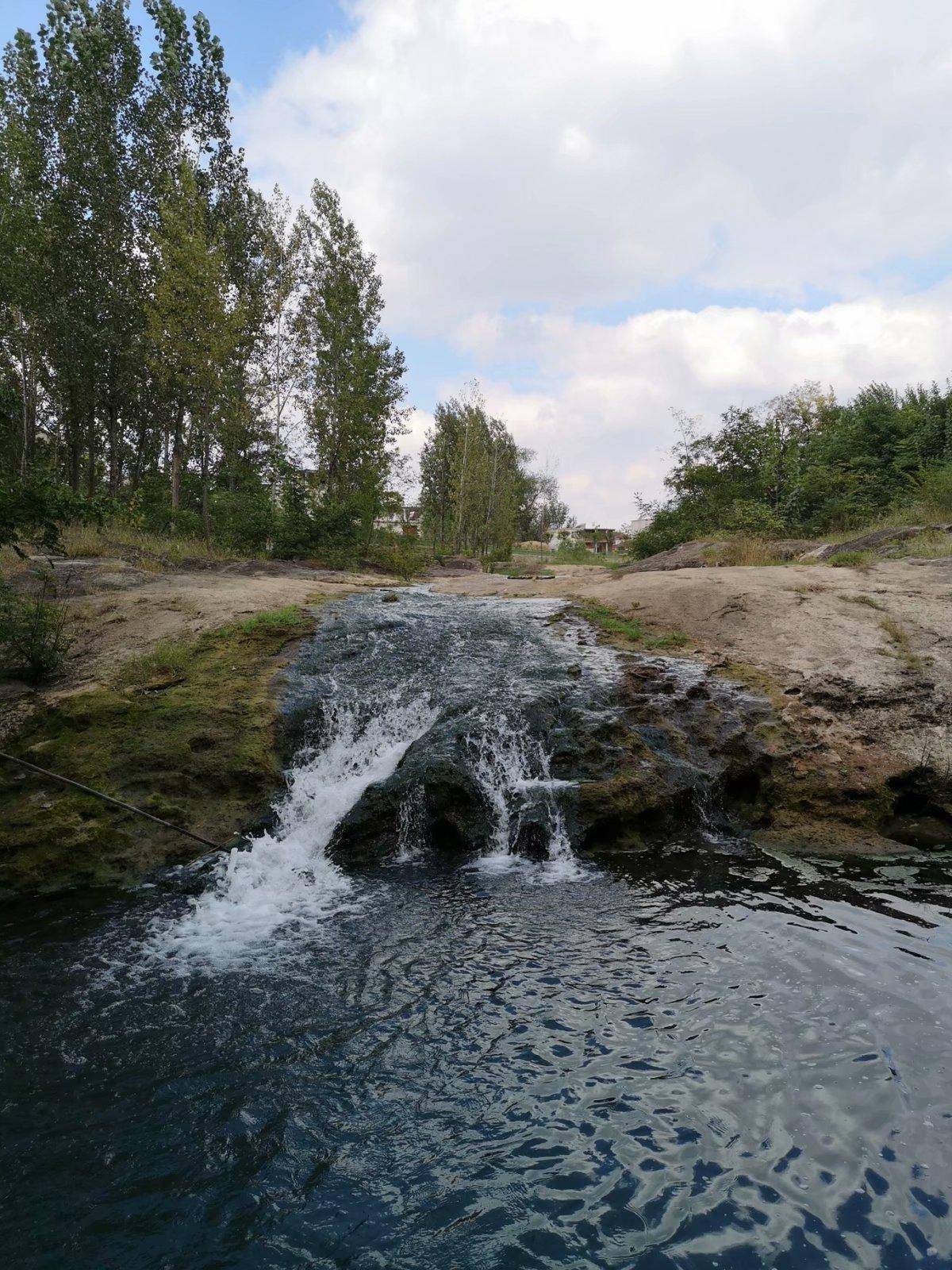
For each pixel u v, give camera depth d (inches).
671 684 331.9
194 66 940.6
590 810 275.3
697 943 200.1
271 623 386.6
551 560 1534.2
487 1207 120.1
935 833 286.2
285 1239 115.3
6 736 300.2
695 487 893.2
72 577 473.4
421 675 350.0
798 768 299.0
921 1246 111.3
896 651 349.4
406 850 274.8
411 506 1934.1
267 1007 175.2
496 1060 154.5
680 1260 109.8
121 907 232.4
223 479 1024.2
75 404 946.1
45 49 872.9
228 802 285.1
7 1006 176.4
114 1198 123.3
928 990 175.8
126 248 901.8
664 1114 138.5
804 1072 148.7
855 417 875.4
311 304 1039.6
